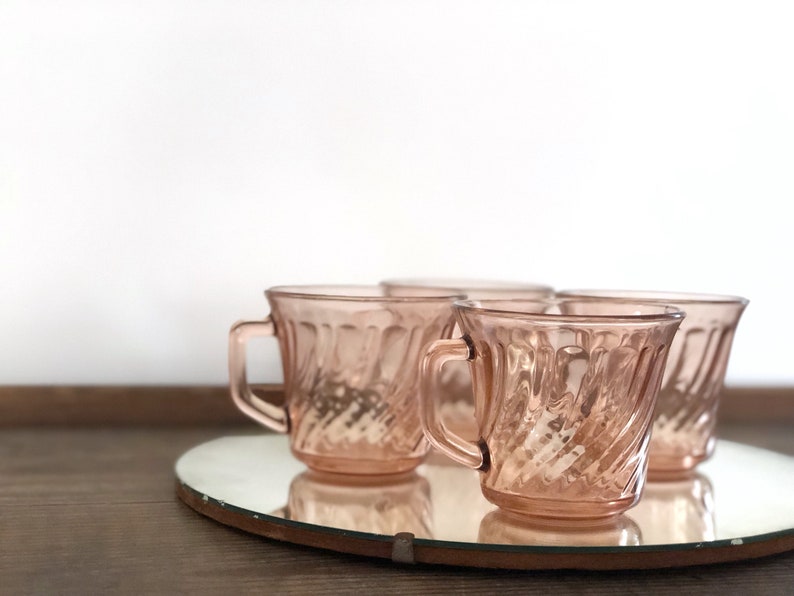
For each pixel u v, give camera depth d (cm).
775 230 61
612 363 38
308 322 44
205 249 58
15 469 47
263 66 57
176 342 58
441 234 59
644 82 60
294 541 38
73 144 56
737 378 62
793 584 36
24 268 56
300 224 58
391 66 58
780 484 46
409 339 44
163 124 57
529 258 60
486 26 59
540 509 38
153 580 35
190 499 42
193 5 56
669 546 36
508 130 59
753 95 61
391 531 38
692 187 61
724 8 60
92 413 56
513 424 39
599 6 59
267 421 46
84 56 56
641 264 61
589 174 60
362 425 44
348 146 58
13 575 35
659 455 46
